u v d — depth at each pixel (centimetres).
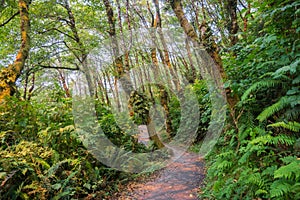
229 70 418
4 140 400
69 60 1138
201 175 445
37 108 508
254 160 286
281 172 195
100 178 448
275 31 315
